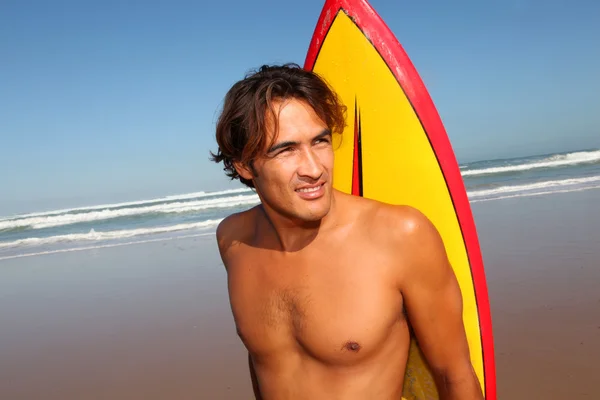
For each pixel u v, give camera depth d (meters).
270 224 1.61
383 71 2.33
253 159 1.42
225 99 1.51
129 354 4.82
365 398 1.41
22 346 5.29
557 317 4.50
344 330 1.39
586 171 19.19
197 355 4.65
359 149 2.35
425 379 1.66
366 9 2.37
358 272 1.42
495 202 12.28
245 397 3.82
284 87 1.39
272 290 1.53
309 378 1.46
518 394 3.36
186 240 11.21
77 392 4.16
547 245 7.03
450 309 1.45
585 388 3.34
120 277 7.99
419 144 2.28
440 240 1.45
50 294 7.33
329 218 1.48
